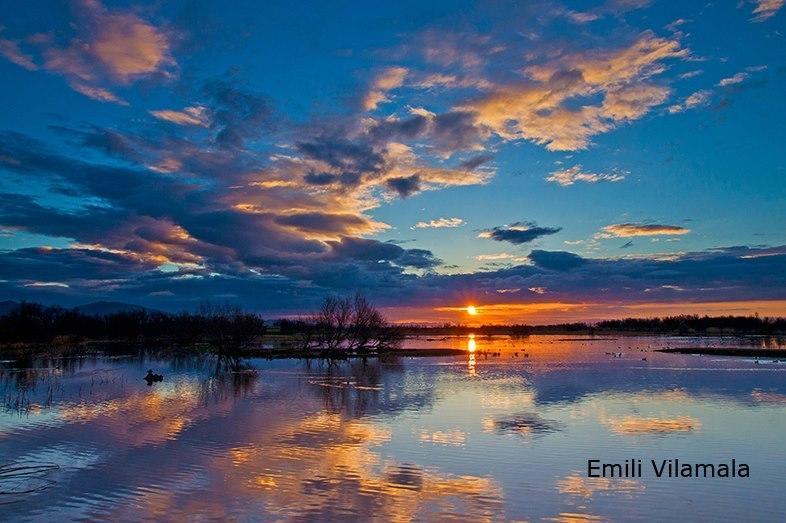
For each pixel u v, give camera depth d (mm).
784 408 39781
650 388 51625
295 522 17766
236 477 22422
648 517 18484
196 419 35344
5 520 18047
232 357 95688
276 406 41000
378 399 44750
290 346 121688
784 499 20250
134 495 20328
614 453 26500
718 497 20438
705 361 88000
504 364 83438
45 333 129125
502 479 22281
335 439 29297
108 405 41156
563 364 83250
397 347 126188
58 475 22766
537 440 29125
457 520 18031
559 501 19875
